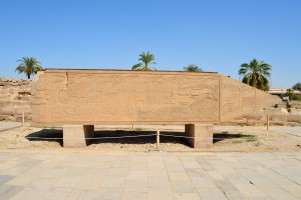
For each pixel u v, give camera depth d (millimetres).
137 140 10227
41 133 11227
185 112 9367
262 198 4492
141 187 4953
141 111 9242
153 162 6672
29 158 6902
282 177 5594
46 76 9055
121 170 5984
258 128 14219
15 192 4625
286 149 8531
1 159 6777
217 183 5203
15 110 15320
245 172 5922
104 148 8977
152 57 32906
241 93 9562
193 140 9320
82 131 9109
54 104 9078
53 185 4992
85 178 5414
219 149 8891
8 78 19516
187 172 5891
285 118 16000
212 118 9453
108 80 9148
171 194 4633
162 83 9281
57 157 7043
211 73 9438
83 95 9117
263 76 30109
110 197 4473
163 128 13266
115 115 9188
